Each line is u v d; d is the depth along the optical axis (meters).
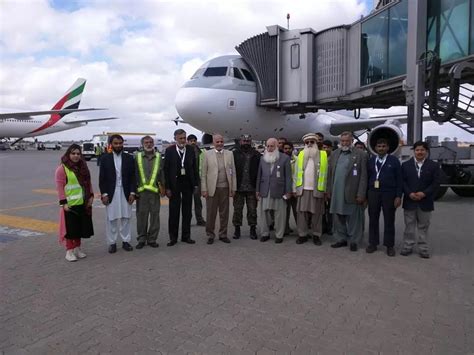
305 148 6.64
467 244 6.46
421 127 9.98
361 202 6.02
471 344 3.25
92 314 3.89
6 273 5.18
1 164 29.56
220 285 4.68
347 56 14.55
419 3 10.28
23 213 9.84
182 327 3.59
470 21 9.51
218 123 15.45
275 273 5.11
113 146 6.14
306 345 3.25
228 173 6.73
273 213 7.63
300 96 15.45
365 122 19.92
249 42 15.75
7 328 3.61
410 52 10.53
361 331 3.48
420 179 5.65
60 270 5.31
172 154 6.58
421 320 3.69
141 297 4.32
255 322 3.68
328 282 4.75
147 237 6.62
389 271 5.15
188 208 6.77
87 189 5.78
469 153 11.53
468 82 11.63
